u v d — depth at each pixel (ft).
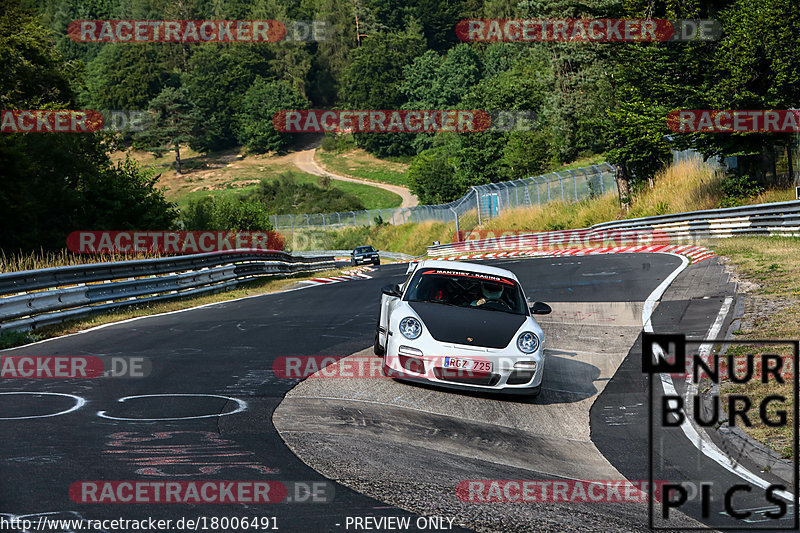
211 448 31.83
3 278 68.69
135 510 23.79
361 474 29.76
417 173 539.29
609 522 26.53
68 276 82.43
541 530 25.09
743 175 169.89
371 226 463.01
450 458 33.99
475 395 48.08
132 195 200.03
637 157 224.74
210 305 101.91
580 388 52.37
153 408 39.17
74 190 190.29
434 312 49.67
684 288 93.35
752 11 146.10
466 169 476.95
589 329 74.84
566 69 355.36
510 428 41.29
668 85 164.04
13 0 213.66
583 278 121.08
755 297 75.92
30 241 166.61
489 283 54.03
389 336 48.52
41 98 221.87
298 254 338.54
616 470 34.22
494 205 330.75
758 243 127.54
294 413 39.63
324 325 76.74
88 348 60.59
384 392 46.42
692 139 165.37
